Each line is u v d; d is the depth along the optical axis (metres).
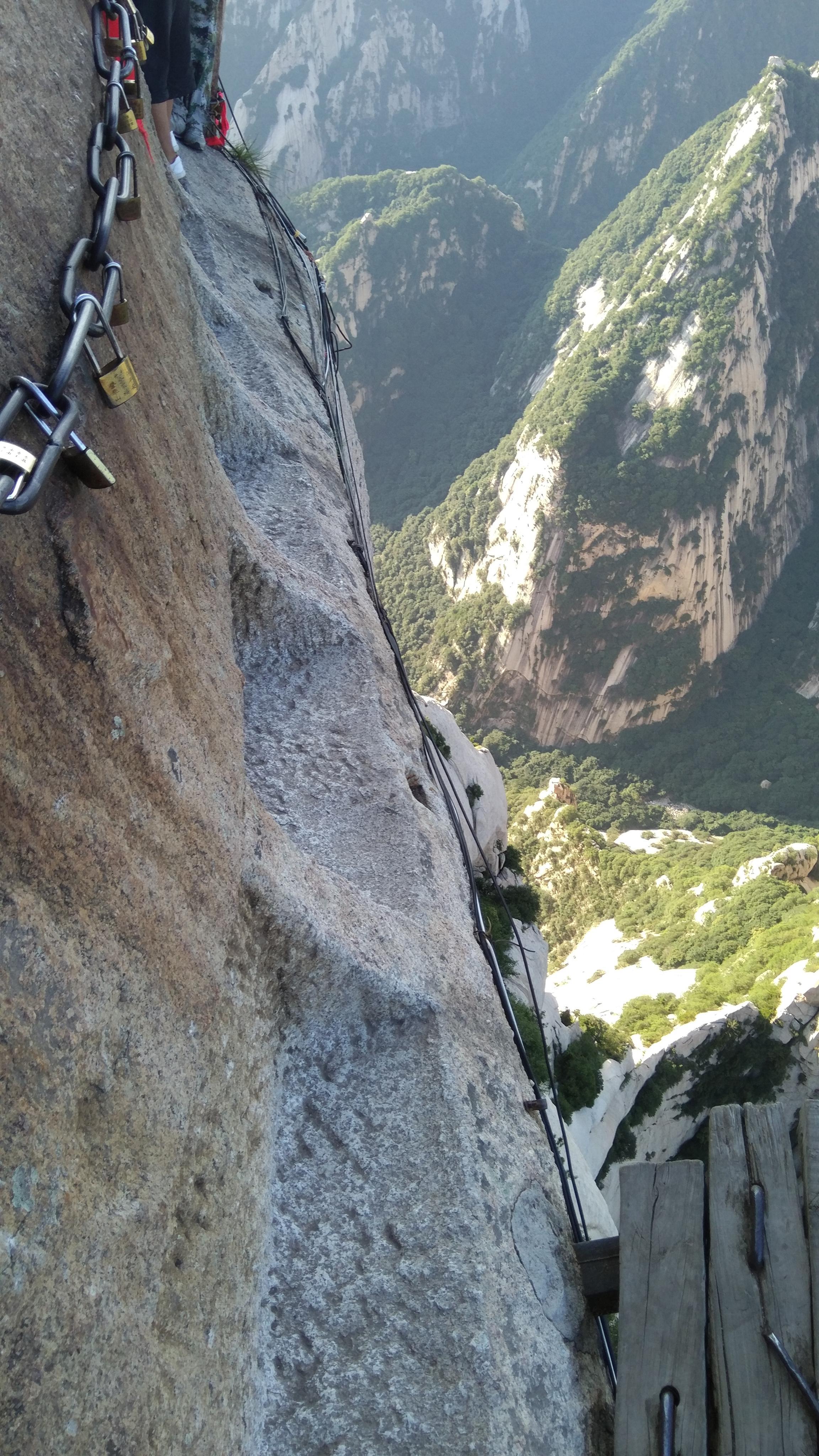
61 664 2.43
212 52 10.05
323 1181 3.55
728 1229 3.67
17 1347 1.97
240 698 4.11
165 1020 2.85
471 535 113.31
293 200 159.50
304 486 6.70
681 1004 39.28
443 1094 3.82
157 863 2.92
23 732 2.23
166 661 3.09
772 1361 3.36
